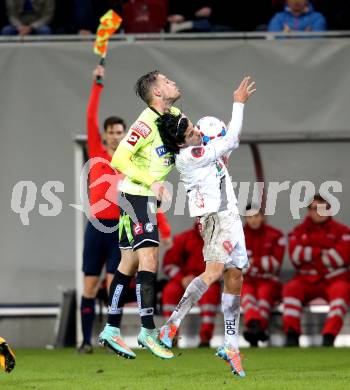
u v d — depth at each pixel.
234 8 49.62
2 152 41.91
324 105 41.84
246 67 41.91
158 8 46.34
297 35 42.12
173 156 25.86
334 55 41.88
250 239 41.53
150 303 25.69
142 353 37.44
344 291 40.53
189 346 42.03
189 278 40.78
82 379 26.16
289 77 41.94
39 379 26.23
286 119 41.91
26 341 42.03
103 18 32.53
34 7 48.12
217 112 41.75
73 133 41.94
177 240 41.44
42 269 42.06
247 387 22.83
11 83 42.03
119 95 42.03
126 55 42.03
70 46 42.09
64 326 41.22
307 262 41.19
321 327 41.84
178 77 41.91
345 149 43.06
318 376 25.92
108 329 26.95
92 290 36.50
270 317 42.00
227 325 25.27
